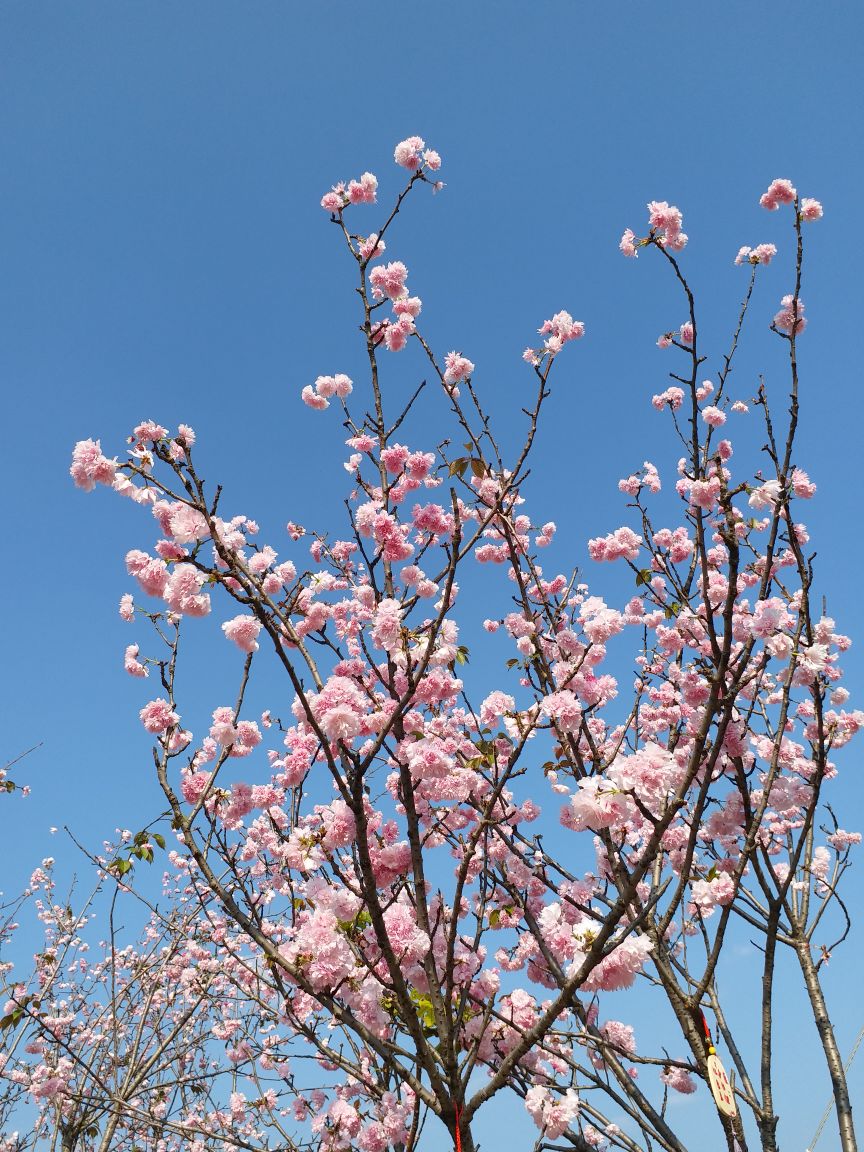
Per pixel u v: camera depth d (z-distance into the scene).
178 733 4.47
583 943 3.10
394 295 4.75
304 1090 5.37
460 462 4.13
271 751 5.70
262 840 5.68
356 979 3.39
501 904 4.52
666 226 3.85
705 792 3.15
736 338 4.63
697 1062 3.42
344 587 4.87
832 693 5.14
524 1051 2.83
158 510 3.49
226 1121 6.67
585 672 4.16
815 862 5.27
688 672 4.49
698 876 4.10
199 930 7.20
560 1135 3.61
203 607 3.40
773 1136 3.46
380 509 4.10
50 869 10.04
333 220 4.93
